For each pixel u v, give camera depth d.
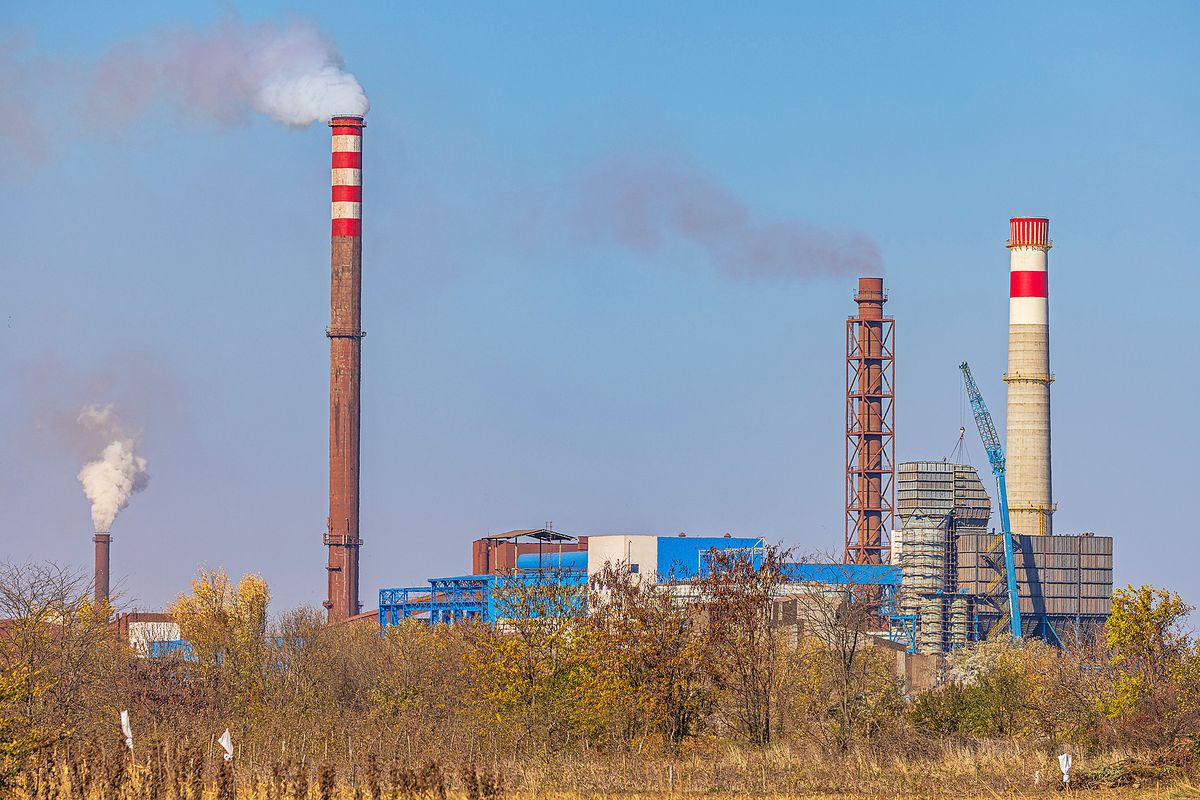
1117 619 137.50
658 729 140.75
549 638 146.62
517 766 124.94
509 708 143.38
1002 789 112.94
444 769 113.88
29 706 119.12
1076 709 141.62
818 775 119.44
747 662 143.88
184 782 85.94
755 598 146.38
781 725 144.38
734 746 136.50
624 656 141.50
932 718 154.50
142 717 146.88
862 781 117.94
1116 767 118.50
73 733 112.19
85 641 136.12
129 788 85.44
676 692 141.50
